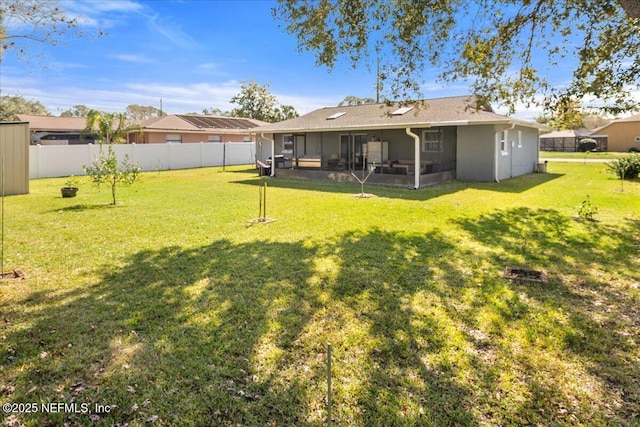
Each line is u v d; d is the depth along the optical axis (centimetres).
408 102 860
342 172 1504
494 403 229
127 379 253
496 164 1384
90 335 309
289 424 214
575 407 226
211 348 290
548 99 795
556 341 298
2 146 1112
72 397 236
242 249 548
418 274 444
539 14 735
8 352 284
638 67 720
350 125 1420
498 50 798
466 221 734
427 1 682
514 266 470
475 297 379
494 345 294
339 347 291
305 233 643
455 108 1488
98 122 2055
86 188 1284
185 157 2250
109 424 214
